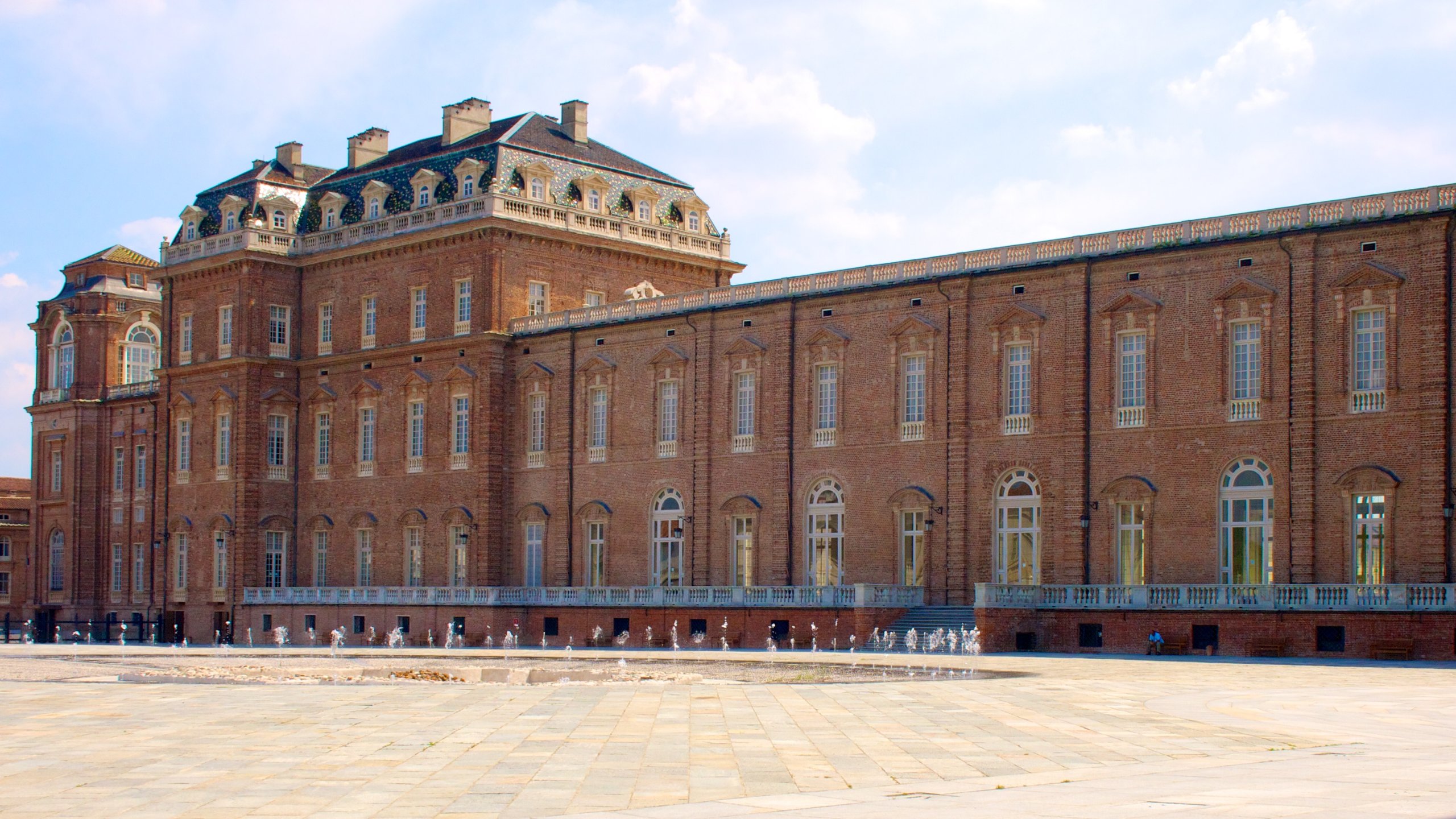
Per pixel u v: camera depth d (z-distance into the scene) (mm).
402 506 106562
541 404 100938
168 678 56312
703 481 91500
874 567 83875
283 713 40750
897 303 84062
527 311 103125
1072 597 73750
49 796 26656
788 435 87750
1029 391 78812
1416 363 67062
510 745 33062
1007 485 79312
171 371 118312
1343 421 68875
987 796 25125
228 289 114812
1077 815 22672
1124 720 37062
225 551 113938
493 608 96375
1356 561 68375
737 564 90250
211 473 115438
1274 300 71062
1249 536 71375
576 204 105750
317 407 113000
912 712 39469
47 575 134625
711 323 92125
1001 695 44531
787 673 57656
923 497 81750
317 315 113438
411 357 106562
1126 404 75688
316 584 112000
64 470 133125
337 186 114562
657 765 29766
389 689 49875
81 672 62906
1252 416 71438
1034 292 78875
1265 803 23453
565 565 98500
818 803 24875
